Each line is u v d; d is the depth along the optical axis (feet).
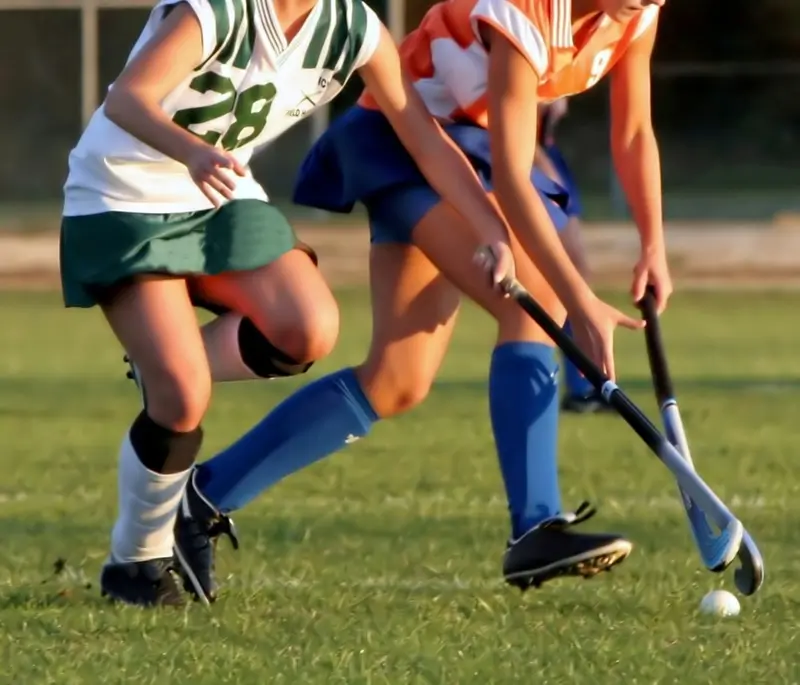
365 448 84.69
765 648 43.19
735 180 271.28
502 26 49.52
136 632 45.16
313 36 47.24
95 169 47.55
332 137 54.03
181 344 46.96
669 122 272.10
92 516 65.46
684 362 128.06
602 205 259.80
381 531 61.77
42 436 90.02
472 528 62.23
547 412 50.60
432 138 50.37
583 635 44.60
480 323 164.96
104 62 259.80
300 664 41.27
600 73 51.98
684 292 197.16
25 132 261.24
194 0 45.34
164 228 47.37
